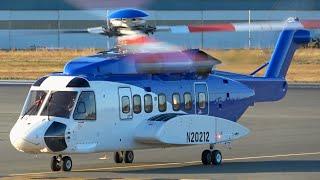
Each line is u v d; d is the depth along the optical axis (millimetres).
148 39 67375
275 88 78688
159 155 76812
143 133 66188
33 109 63375
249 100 76062
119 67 66625
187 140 67812
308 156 76438
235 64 78938
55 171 65188
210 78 73188
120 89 65750
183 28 63031
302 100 145250
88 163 70625
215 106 72812
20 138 61750
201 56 70438
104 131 64375
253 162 71812
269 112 125375
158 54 68250
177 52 69375
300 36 80000
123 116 65688
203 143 69125
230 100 74062
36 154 69562
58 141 61688
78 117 62844
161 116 67438
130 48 67750
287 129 102562
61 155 64625
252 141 89562
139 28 64812
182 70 69750
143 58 67688
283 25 63531
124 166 68875
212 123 69875
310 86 177375
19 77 198375
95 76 65062
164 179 60125
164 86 69000
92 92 63875
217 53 78812
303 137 93812
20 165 69562
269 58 82688
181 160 73312
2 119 114250
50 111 62562
